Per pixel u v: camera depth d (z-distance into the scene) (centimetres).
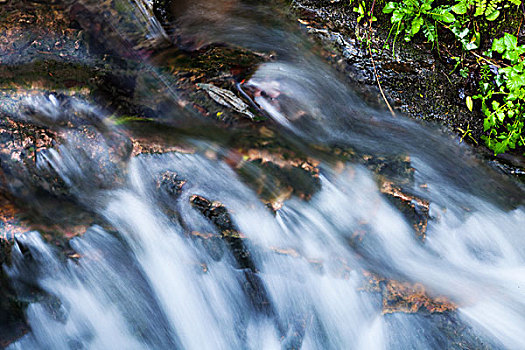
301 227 341
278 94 420
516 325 338
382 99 459
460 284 357
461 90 471
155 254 332
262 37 471
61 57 374
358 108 452
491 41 467
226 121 388
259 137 379
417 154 430
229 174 347
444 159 437
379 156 405
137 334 330
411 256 357
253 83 420
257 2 500
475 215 410
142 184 339
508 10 457
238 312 343
